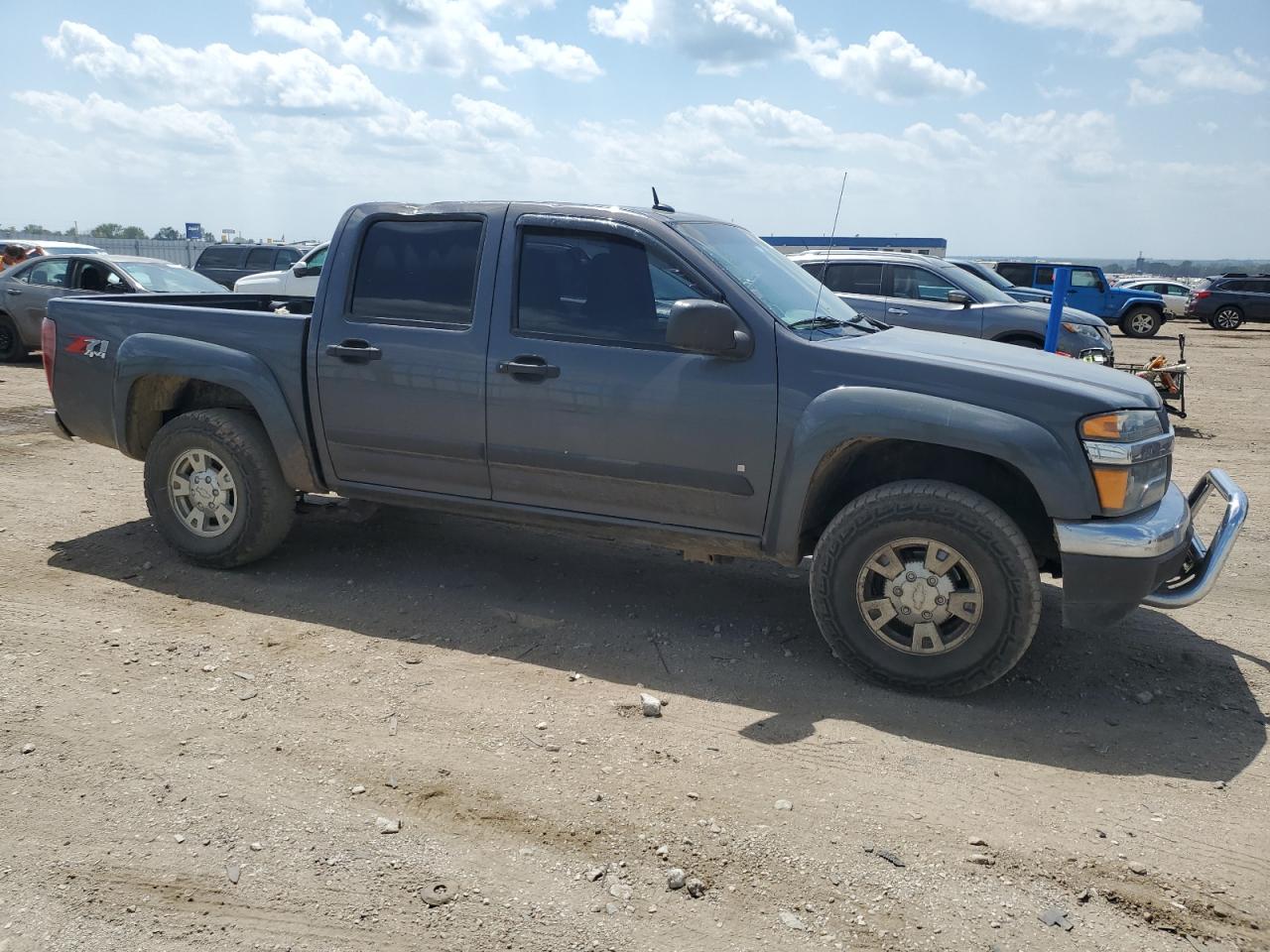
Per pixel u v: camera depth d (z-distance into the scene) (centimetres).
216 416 525
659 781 344
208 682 410
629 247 452
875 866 300
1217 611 532
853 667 429
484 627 482
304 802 325
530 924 271
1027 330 1171
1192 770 364
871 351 419
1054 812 332
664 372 438
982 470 438
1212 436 1101
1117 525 390
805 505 425
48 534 598
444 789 335
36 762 344
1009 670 440
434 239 484
